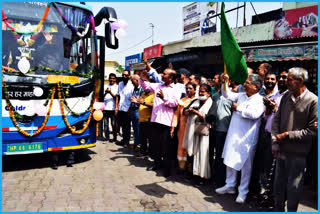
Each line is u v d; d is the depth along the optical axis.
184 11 14.05
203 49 10.12
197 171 4.25
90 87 5.19
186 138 4.35
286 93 3.13
